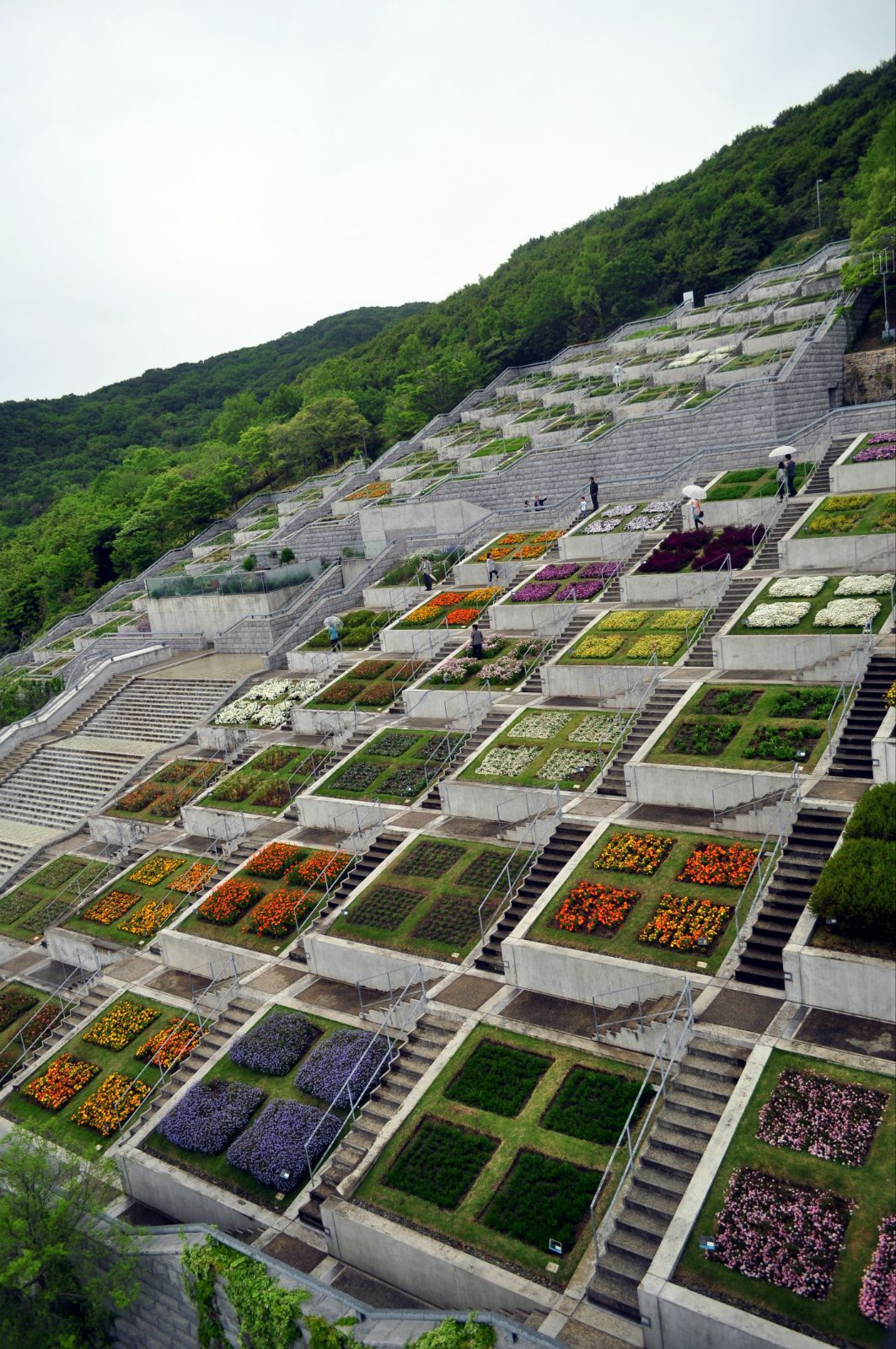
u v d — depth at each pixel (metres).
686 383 66.94
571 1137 19.17
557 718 35.41
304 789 38.12
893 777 24.38
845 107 106.81
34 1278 19.83
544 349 102.19
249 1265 18.42
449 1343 15.26
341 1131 21.73
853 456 44.56
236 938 30.30
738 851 24.80
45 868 40.97
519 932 24.12
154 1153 23.36
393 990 25.84
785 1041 18.55
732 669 34.25
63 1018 31.36
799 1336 13.52
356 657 48.84
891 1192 15.22
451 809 32.56
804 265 84.38
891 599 33.59
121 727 52.09
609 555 48.41
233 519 89.31
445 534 62.16
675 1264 15.07
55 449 164.38
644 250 101.56
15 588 90.00
